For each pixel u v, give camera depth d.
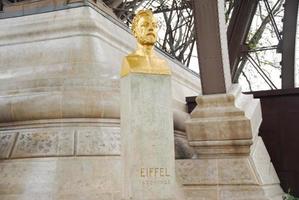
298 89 15.77
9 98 13.03
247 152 12.01
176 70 19.67
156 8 36.25
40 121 12.71
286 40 30.14
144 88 8.25
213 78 12.88
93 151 11.89
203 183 11.96
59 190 11.09
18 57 13.95
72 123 12.58
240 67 34.94
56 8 14.15
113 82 13.12
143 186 7.84
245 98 13.59
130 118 8.08
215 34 12.60
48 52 13.56
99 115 12.67
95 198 11.05
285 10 30.31
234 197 11.48
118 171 11.83
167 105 8.37
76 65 13.00
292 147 15.57
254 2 30.17
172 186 8.04
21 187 11.33
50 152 11.86
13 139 12.57
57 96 12.51
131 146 7.96
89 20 13.52
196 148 12.70
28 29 14.20
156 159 8.02
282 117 15.91
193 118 12.79
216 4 12.48
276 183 13.81
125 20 27.14
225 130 12.19
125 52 15.18
